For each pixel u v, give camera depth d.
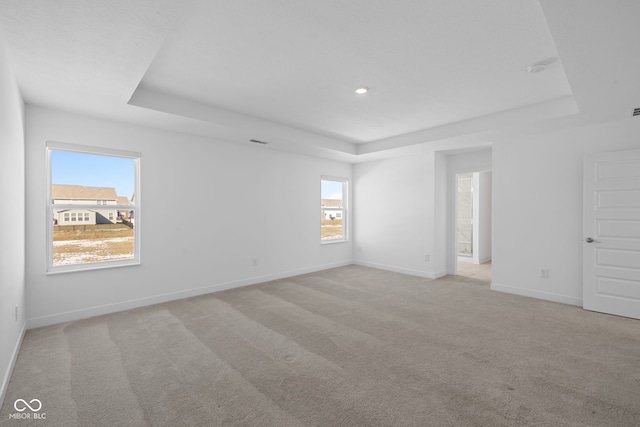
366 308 3.71
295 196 5.55
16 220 2.45
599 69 2.26
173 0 1.60
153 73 2.80
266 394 1.98
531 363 2.36
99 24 1.78
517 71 2.72
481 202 7.10
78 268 3.38
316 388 2.04
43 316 3.11
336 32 2.15
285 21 2.02
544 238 4.07
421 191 5.48
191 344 2.71
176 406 1.85
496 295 4.27
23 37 1.90
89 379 2.14
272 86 3.08
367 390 2.01
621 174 3.41
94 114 3.33
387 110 3.77
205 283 4.37
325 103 3.55
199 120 3.56
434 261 5.33
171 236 4.04
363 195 6.48
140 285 3.77
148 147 3.83
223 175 4.56
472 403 1.87
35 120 3.08
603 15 1.64
